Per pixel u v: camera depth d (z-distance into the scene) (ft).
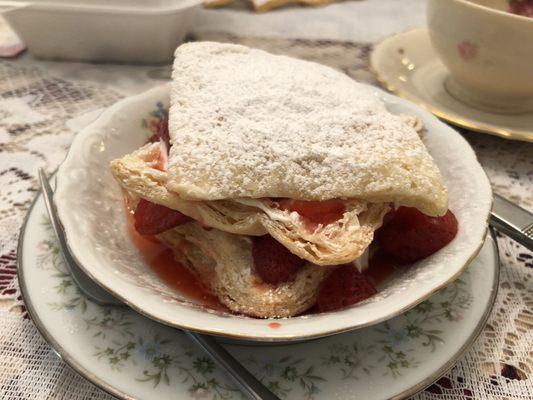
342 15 1.12
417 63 0.89
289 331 0.35
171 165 0.43
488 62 0.69
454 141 0.56
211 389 0.38
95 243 0.44
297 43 0.98
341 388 0.38
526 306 0.48
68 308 0.43
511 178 0.66
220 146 0.43
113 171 0.47
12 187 0.62
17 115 0.76
